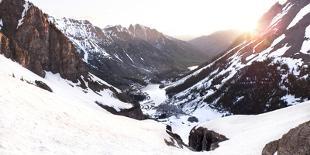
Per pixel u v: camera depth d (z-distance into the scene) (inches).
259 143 1683.1
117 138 1664.6
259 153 1546.5
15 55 3976.4
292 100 6264.8
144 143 1788.9
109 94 5502.0
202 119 7327.8
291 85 6569.9
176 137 2701.8
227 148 1851.6
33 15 4803.2
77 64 5339.6
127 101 5821.9
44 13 5054.1
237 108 7219.5
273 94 6737.2
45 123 1364.4
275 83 6958.7
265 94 6914.4
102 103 4795.8
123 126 2053.4
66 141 1278.3
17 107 1362.0
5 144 987.3
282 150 1284.4
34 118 1353.3
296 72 6756.9
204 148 2807.6
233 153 1683.1
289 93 6510.8
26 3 4997.5
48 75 4655.5
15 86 1630.2
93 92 5162.4
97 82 5634.8
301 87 6338.6
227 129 2691.9
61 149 1163.9
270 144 1449.3
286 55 7559.1
